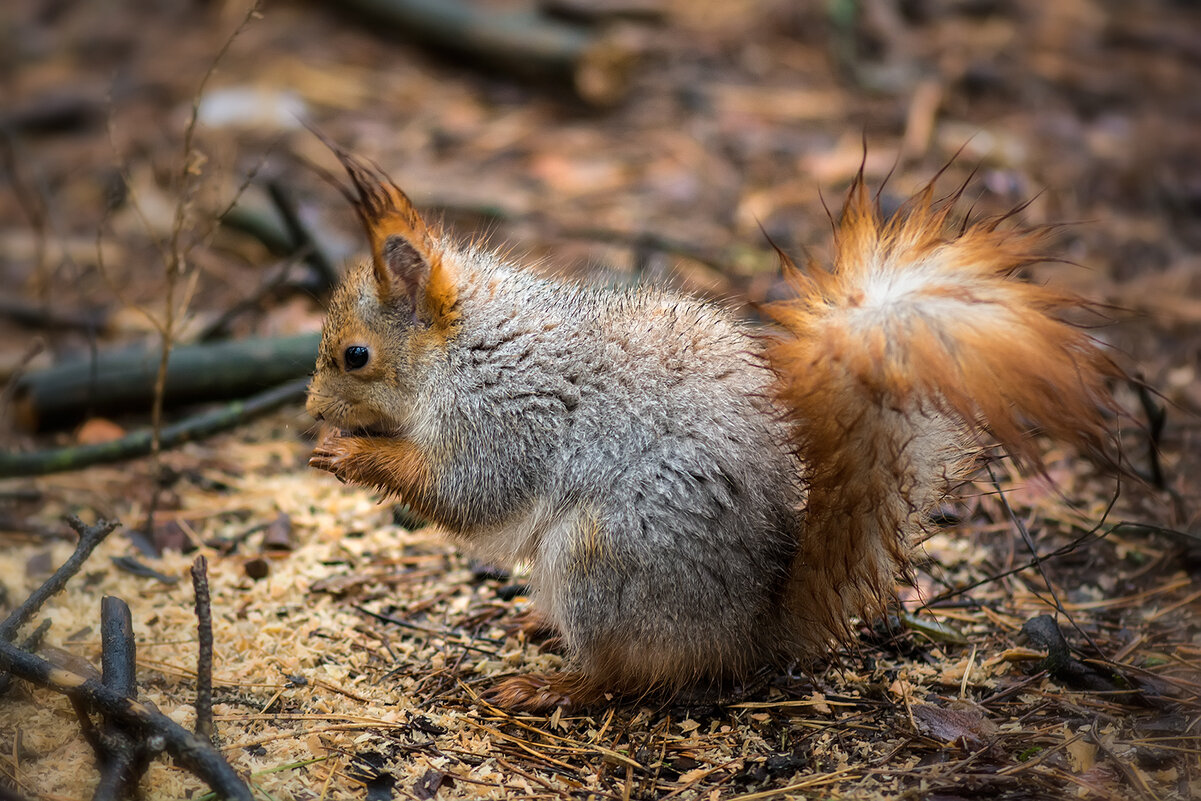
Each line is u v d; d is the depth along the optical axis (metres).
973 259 6.20
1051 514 9.04
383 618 8.07
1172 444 9.83
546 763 6.58
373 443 7.50
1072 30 16.97
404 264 7.38
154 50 17.28
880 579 6.80
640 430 6.77
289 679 7.27
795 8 16.95
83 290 12.73
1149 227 13.02
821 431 6.20
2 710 6.68
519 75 15.73
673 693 7.00
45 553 8.54
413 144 14.65
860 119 14.80
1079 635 7.68
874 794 6.08
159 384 8.61
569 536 6.78
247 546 8.88
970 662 7.24
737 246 12.37
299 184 13.77
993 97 15.31
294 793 6.24
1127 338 11.26
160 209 13.94
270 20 17.28
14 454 9.37
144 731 5.76
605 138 14.73
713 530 6.57
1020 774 6.17
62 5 18.44
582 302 7.46
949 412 5.99
